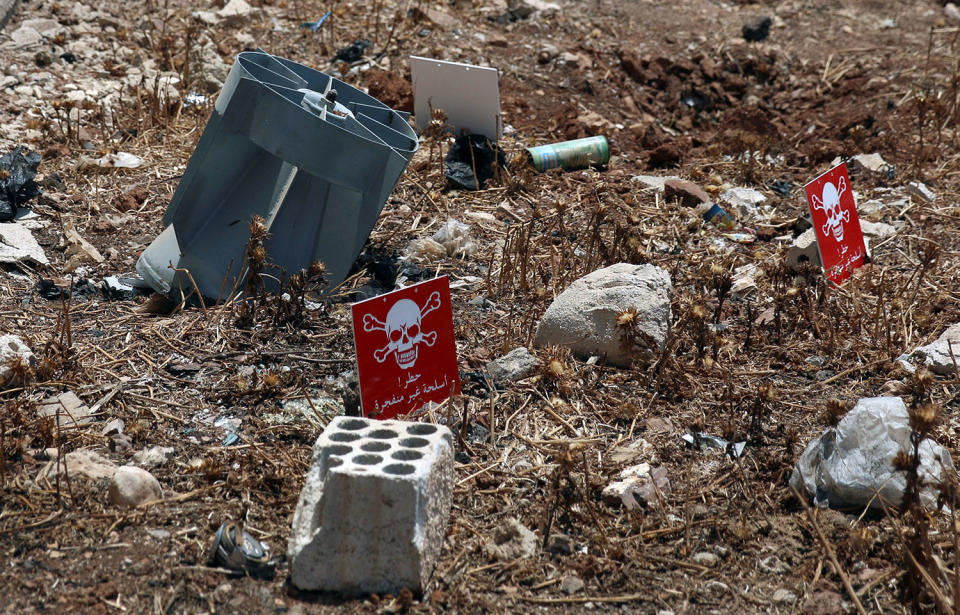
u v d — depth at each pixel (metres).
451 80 14.19
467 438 7.99
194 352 9.02
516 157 13.42
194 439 7.79
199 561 6.43
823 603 6.36
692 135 17.12
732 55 19.31
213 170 9.65
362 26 18.38
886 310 10.43
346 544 6.11
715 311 10.14
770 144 15.84
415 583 6.17
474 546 6.77
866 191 13.90
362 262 11.02
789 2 22.59
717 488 7.50
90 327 9.41
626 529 6.97
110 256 10.97
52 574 6.25
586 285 9.45
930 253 10.41
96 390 8.31
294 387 8.54
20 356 8.25
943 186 13.98
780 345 9.72
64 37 16.50
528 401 8.53
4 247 10.52
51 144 13.41
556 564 6.62
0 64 15.34
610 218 12.57
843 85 18.27
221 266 9.89
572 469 7.20
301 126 9.09
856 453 7.16
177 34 17.22
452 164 13.55
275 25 18.22
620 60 18.56
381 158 9.32
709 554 6.78
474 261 11.37
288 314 9.54
